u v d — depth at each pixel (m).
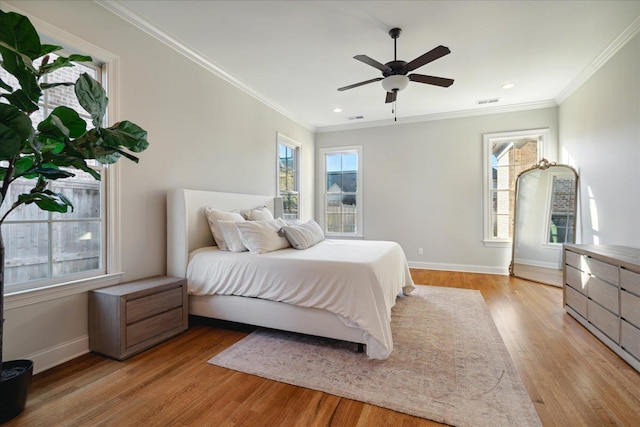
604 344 2.37
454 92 4.24
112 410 1.62
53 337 2.08
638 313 1.98
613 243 3.11
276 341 2.49
